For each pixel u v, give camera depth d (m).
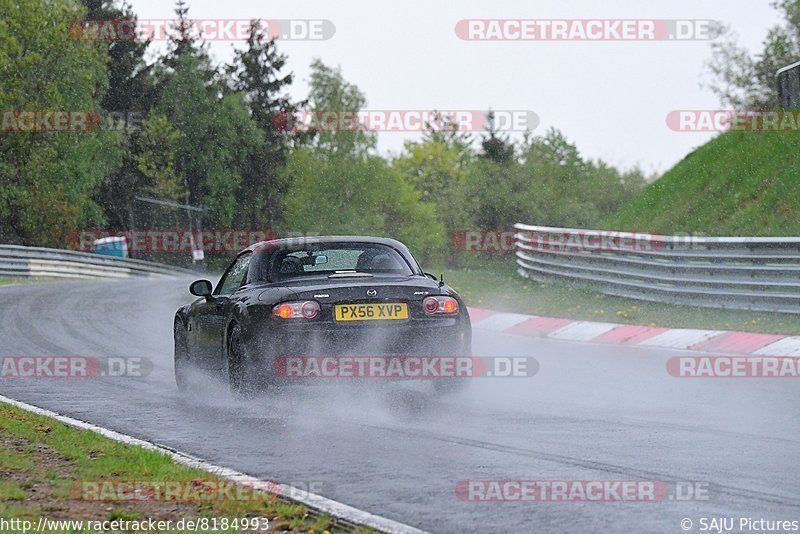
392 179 189.75
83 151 128.00
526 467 13.61
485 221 164.38
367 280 19.00
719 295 33.44
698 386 21.23
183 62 172.75
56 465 14.01
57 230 125.38
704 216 52.25
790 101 54.59
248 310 18.70
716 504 11.50
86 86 128.88
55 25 125.62
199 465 13.91
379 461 14.21
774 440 15.30
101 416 18.94
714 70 98.62
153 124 165.25
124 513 11.06
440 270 59.78
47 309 42.91
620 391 20.73
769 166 51.31
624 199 192.88
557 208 163.12
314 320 18.28
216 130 172.00
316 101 181.75
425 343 18.62
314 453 14.91
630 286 38.72
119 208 168.50
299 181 182.38
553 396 20.16
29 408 19.55
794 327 28.81
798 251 32.06
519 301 41.81
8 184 123.06
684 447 14.84
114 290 56.28
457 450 14.85
